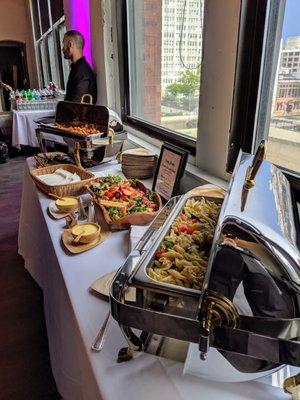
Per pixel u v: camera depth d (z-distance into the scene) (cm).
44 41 581
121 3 206
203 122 128
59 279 86
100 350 58
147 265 56
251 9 99
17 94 418
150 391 50
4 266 198
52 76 575
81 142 149
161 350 56
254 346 43
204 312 42
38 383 122
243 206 51
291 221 56
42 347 139
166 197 116
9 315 158
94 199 109
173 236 69
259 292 42
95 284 75
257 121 109
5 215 272
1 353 136
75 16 299
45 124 171
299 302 42
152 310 47
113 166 163
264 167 70
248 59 104
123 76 221
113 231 101
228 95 112
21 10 706
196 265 58
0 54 725
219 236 46
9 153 449
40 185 133
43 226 119
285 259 43
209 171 131
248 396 49
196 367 50
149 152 148
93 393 54
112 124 166
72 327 70
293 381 47
